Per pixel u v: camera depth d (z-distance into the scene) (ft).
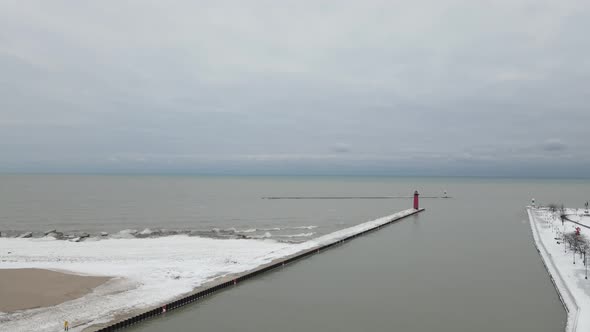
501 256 196.95
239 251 201.05
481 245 226.38
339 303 130.21
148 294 130.41
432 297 135.74
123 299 125.29
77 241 229.04
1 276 143.43
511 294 138.31
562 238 236.43
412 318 117.39
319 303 130.00
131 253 194.59
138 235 254.06
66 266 163.32
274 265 172.24
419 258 193.26
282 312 121.90
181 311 122.62
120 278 146.51
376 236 260.42
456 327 111.04
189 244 220.23
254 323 113.80
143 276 149.89
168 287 137.80
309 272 167.43
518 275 161.79
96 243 220.64
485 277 159.02
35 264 167.84
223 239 239.71
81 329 103.04
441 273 165.68
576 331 103.71
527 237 253.24
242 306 127.13
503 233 270.46
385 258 193.47
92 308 117.29
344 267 176.14
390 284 149.89
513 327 110.83
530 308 125.18
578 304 122.62
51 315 111.55
